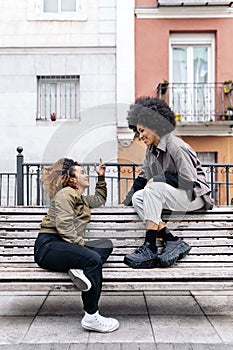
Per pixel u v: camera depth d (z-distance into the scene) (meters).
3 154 10.57
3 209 4.21
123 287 3.39
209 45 11.28
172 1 10.71
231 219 4.07
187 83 11.05
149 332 3.40
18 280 3.42
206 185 3.96
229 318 3.72
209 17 10.96
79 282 3.30
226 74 11.05
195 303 4.14
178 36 11.16
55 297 4.37
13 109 10.61
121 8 10.72
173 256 3.63
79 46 10.71
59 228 3.41
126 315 3.80
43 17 10.66
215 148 10.96
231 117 10.87
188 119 11.06
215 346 3.11
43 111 10.83
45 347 3.11
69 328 3.51
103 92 10.76
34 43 10.67
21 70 10.67
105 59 10.75
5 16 10.66
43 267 3.49
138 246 3.96
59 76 10.79
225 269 3.57
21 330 3.47
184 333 3.38
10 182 10.30
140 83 10.95
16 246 3.99
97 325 3.40
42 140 10.52
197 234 4.01
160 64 10.96
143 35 10.92
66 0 10.83
